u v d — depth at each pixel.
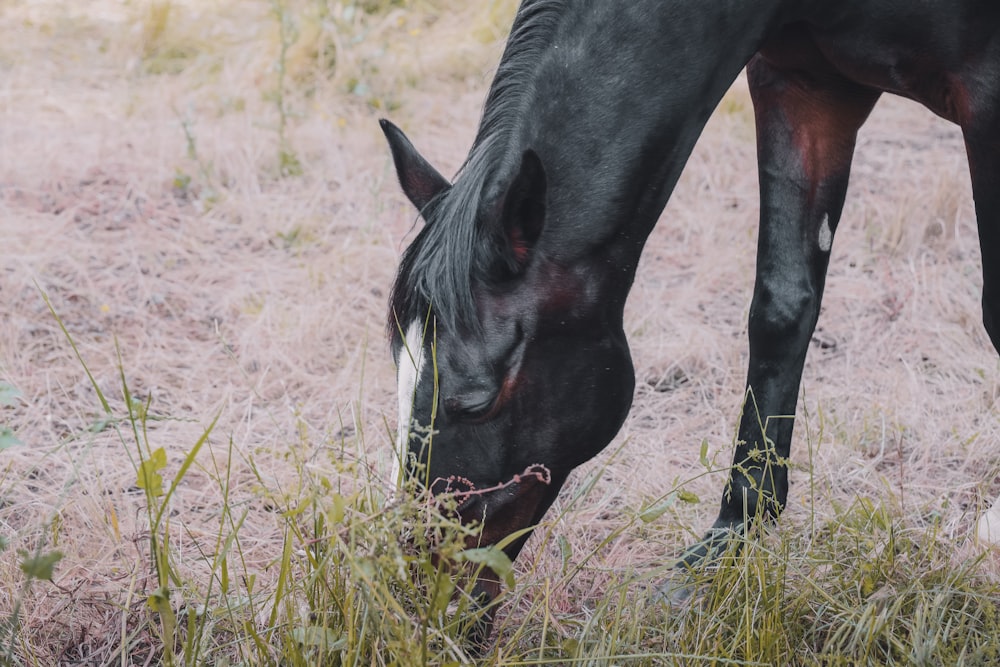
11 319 3.50
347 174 4.75
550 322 1.93
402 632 1.72
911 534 2.51
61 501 2.50
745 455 2.42
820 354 3.56
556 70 1.95
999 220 2.18
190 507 2.69
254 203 4.45
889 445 3.04
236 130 4.98
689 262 4.16
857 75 2.21
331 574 1.95
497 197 1.84
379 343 3.56
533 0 1.98
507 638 2.18
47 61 6.12
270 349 3.43
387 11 6.65
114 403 3.19
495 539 2.02
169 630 1.74
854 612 2.06
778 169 2.38
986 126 2.11
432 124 5.30
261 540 2.50
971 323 3.64
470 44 6.17
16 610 1.84
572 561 2.49
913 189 4.41
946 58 2.09
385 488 1.90
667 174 2.04
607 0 1.94
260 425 3.09
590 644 2.06
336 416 3.11
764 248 2.42
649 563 2.50
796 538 2.47
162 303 3.77
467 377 1.85
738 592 2.13
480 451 1.93
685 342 3.55
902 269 4.01
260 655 1.90
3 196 4.40
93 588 2.29
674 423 3.19
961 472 2.88
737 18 2.03
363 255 3.99
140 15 6.62
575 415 2.00
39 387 3.21
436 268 1.83
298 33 5.86
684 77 1.99
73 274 3.86
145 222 4.28
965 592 2.16
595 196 1.94
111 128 5.11
